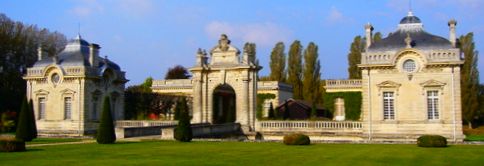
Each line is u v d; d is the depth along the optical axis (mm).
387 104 51938
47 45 86500
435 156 30641
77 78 61844
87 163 26422
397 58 51250
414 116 50656
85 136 58344
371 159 28797
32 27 84625
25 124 46906
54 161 27391
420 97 50562
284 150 34719
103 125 41312
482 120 88562
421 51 50312
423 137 38781
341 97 74625
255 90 61000
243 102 60094
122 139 45781
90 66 63031
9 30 78188
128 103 76312
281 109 84062
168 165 25594
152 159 28438
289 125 57750
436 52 50125
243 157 29656
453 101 49438
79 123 61344
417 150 35125
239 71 60875
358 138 53344
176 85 89438
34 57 82625
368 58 52406
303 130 56750
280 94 86438
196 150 34406
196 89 62688
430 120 50156
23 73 79438
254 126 59781
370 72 52500
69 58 63469
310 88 89688
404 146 39312
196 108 62406
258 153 32281
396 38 52844
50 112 63375
